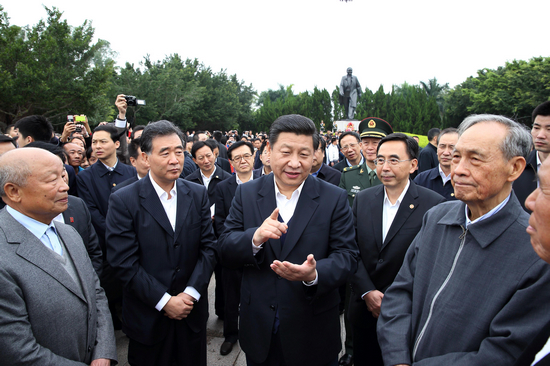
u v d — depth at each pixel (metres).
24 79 14.33
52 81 15.25
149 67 34.06
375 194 2.37
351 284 2.24
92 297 1.75
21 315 1.41
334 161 12.06
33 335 1.45
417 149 2.31
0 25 15.16
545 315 1.12
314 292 1.63
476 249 1.33
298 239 1.73
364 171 3.49
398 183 2.25
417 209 2.19
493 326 1.20
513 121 1.31
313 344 1.74
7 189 1.52
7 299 1.38
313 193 1.83
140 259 2.07
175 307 1.96
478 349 1.24
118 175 3.41
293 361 1.69
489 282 1.26
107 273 3.06
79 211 2.39
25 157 1.54
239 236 1.73
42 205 1.55
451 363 1.24
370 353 2.26
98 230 3.13
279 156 1.67
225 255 1.78
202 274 2.15
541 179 0.98
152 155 2.02
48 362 1.42
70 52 16.89
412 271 1.65
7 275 1.40
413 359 1.43
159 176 2.07
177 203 2.17
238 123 43.00
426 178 3.41
